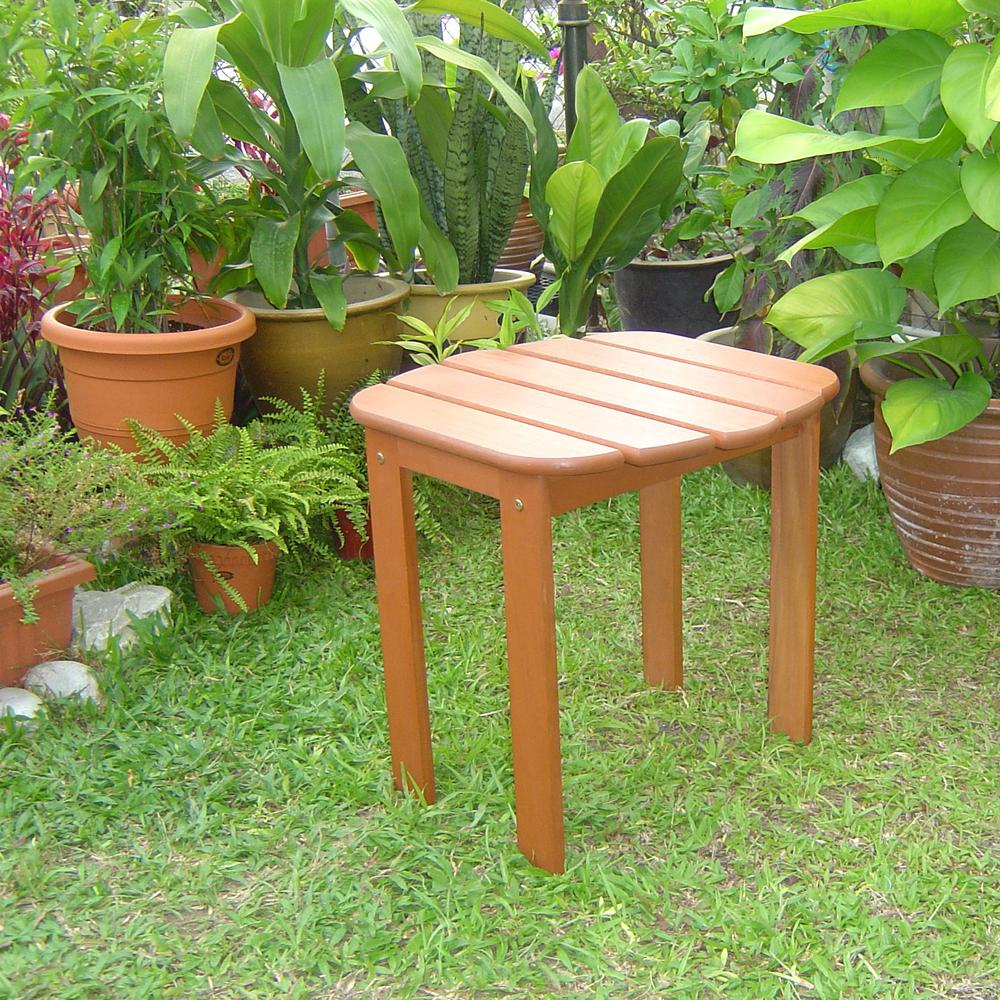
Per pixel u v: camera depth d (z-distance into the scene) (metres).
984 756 2.02
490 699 2.22
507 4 3.40
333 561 2.71
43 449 2.31
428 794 1.95
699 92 3.15
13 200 2.83
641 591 2.44
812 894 1.70
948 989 1.55
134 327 2.71
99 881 1.78
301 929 1.67
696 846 1.83
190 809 1.92
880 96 2.13
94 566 2.40
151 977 1.60
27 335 2.93
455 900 1.72
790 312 2.30
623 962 1.61
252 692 2.24
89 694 2.20
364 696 2.22
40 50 2.46
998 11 2.02
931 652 2.35
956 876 1.73
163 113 2.48
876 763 2.01
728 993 1.55
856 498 2.97
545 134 3.13
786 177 2.80
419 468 1.74
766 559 2.73
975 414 2.23
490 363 2.01
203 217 2.71
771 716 2.11
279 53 2.63
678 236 3.24
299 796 1.96
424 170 3.16
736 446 1.62
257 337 2.80
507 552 1.64
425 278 3.25
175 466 2.50
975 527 2.45
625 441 1.59
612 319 3.77
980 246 2.16
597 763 2.03
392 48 2.54
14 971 1.61
